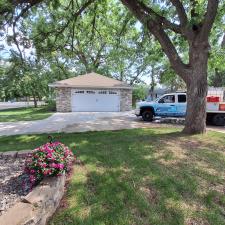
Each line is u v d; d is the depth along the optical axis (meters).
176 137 6.88
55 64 26.42
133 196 3.23
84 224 2.61
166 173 4.03
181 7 7.07
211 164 4.54
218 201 3.21
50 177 3.24
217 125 11.87
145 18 7.15
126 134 7.98
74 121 12.77
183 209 2.97
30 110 22.11
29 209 2.38
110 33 12.42
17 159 4.64
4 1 6.51
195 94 7.22
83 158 4.85
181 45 9.66
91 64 29.39
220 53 8.34
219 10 7.81
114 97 20.25
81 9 9.28
